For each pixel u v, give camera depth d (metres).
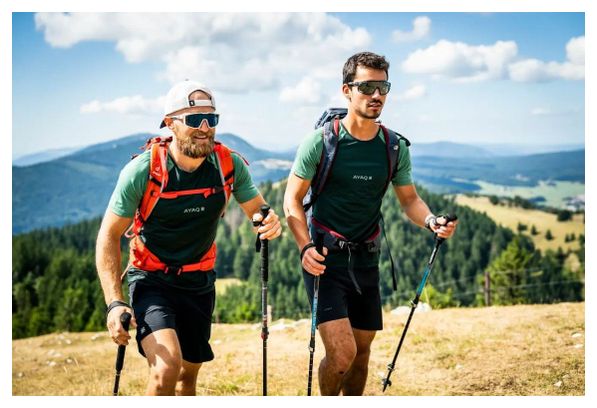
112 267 3.79
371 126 4.48
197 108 3.77
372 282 4.64
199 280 4.06
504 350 7.39
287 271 114.31
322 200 4.57
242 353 8.81
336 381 4.35
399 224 134.50
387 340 8.48
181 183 3.84
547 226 164.25
